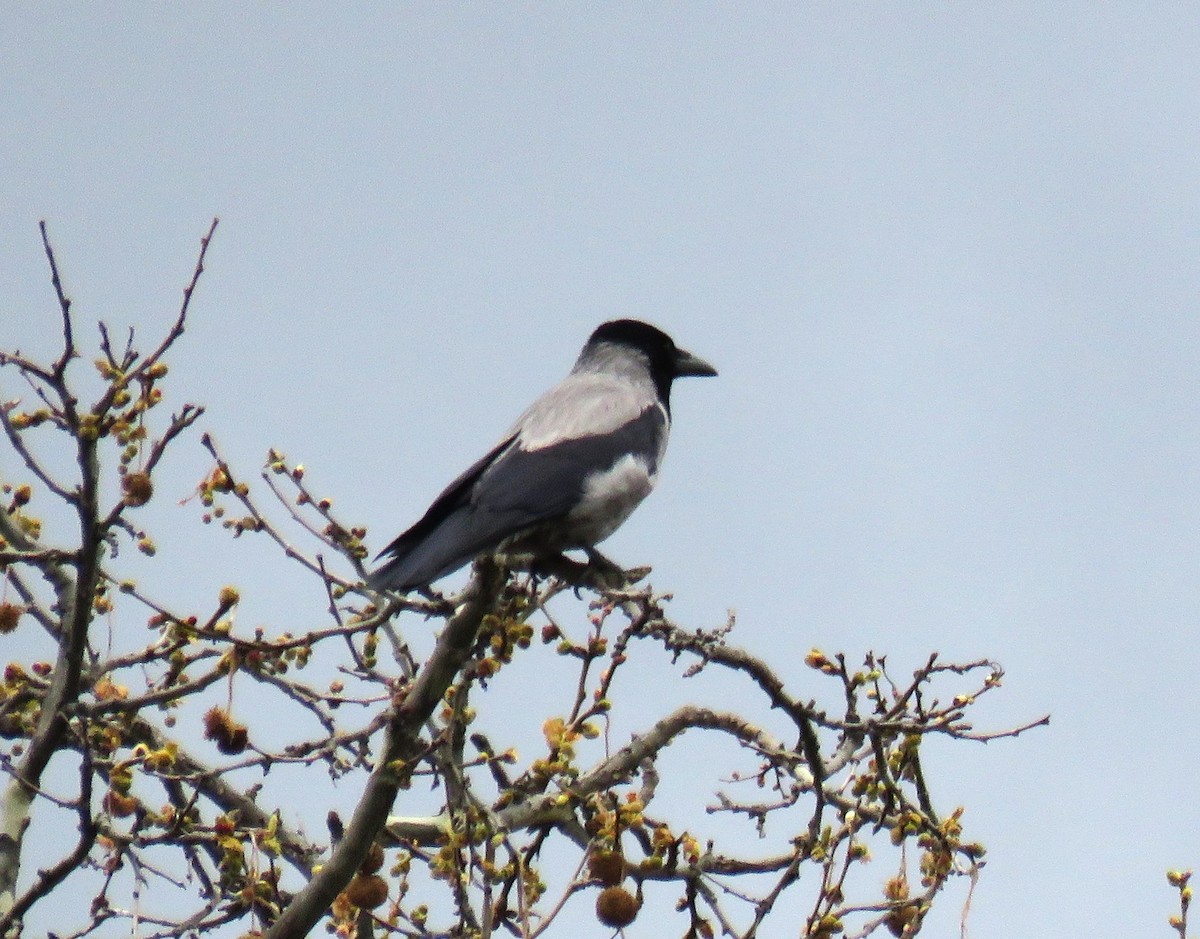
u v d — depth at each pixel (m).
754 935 10.37
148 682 12.41
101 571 11.27
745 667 11.80
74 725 11.12
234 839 10.65
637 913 9.97
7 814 11.52
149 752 10.74
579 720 10.45
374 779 10.72
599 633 10.84
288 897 11.80
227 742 11.38
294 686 11.54
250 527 11.87
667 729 12.70
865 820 11.38
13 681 12.17
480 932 10.12
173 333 10.95
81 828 10.21
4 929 10.15
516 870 9.94
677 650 11.73
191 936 10.75
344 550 12.24
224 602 11.30
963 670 11.80
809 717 11.84
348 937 10.95
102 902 10.41
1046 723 11.74
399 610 11.29
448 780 10.34
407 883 11.03
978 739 11.69
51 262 10.29
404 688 11.52
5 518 12.38
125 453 11.20
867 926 11.05
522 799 11.23
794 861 10.53
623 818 10.07
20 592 12.45
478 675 10.83
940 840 11.34
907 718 11.79
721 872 12.20
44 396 10.80
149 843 10.55
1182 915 11.01
